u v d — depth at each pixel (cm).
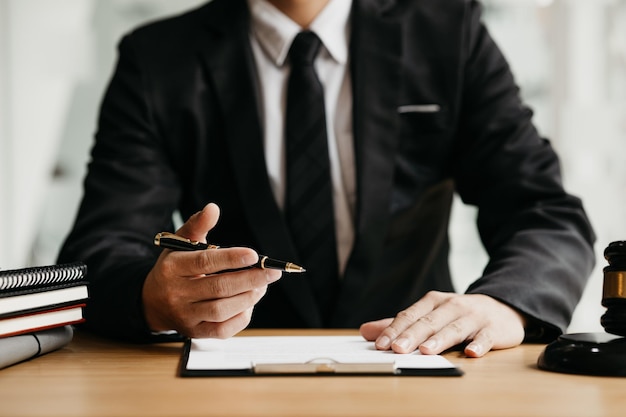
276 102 159
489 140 159
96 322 123
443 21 161
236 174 155
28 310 101
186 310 107
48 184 265
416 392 79
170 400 75
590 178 263
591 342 91
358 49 156
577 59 262
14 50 262
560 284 124
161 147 160
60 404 74
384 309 159
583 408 72
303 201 155
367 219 153
